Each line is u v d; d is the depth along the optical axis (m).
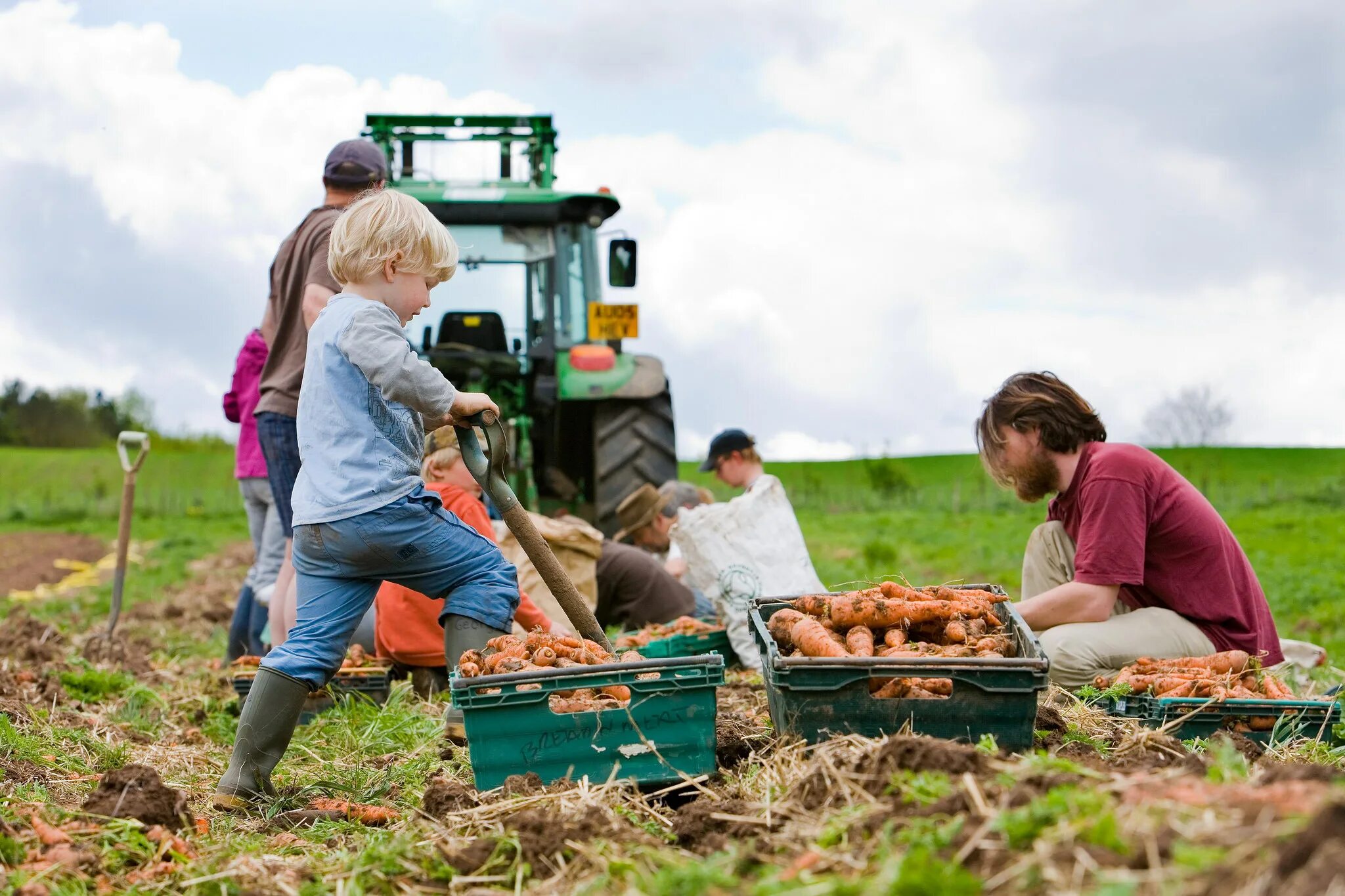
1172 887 1.81
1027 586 4.87
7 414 60.00
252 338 6.88
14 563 17.92
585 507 9.27
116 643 6.75
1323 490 29.92
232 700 5.36
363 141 5.59
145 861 2.82
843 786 2.67
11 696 5.04
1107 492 4.37
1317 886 1.69
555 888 2.50
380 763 4.09
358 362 3.50
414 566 3.64
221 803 3.49
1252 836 1.89
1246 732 3.66
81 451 47.62
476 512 5.21
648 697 3.16
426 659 5.26
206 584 13.86
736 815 2.74
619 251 9.07
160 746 4.57
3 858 2.68
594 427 8.96
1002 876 1.99
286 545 5.87
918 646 3.38
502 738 3.13
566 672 3.12
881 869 2.10
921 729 3.15
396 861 2.71
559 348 9.26
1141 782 2.27
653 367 8.72
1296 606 10.95
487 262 9.29
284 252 5.50
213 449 54.53
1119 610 4.59
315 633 3.61
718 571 5.70
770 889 2.13
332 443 3.57
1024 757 2.71
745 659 5.63
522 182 9.59
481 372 9.09
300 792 3.64
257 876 2.72
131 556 18.64
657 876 2.34
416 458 3.71
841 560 15.12
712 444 7.39
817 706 3.16
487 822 2.91
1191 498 4.46
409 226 3.61
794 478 37.66
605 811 2.82
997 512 27.05
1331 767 2.42
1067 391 4.70
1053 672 4.36
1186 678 3.79
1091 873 1.92
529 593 6.24
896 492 32.16
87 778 3.85
